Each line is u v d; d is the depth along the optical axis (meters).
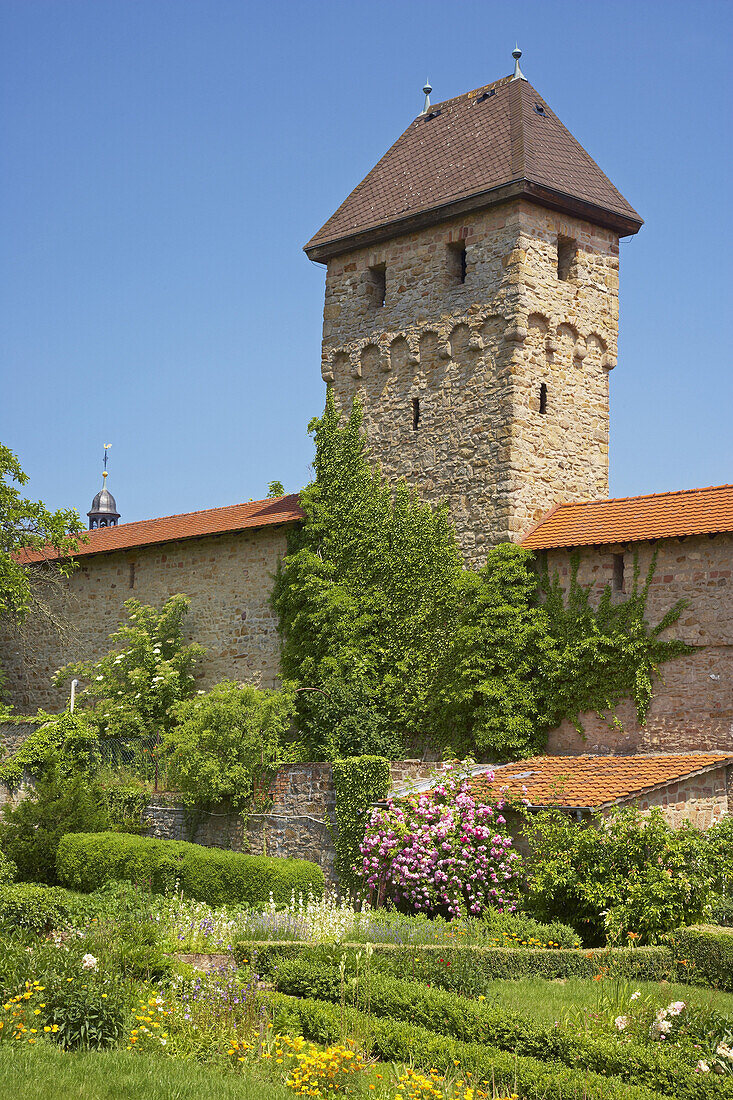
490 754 25.30
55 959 14.31
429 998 13.91
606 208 29.20
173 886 22.64
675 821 20.47
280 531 30.55
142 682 31.16
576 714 24.47
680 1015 12.94
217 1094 11.21
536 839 20.36
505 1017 13.30
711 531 22.86
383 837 21.78
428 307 29.23
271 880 22.02
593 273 29.44
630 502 25.98
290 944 17.16
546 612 25.28
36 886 22.81
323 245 31.36
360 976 15.02
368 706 27.22
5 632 37.97
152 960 15.39
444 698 26.19
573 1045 12.56
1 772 29.00
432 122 31.78
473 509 27.53
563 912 18.88
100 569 35.53
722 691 22.67
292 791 24.59
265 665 30.44
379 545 28.53
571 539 25.20
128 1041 12.95
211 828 25.72
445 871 20.75
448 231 29.08
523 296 27.48
